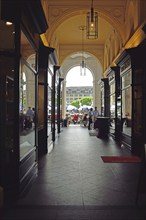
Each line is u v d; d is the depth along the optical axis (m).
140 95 10.17
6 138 5.03
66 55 21.27
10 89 5.08
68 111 37.81
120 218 4.10
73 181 6.21
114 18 13.06
